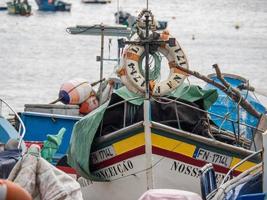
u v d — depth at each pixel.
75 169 25.25
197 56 97.31
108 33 34.03
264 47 117.38
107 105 24.41
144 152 23.25
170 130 23.14
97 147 24.23
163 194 16.86
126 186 24.02
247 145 25.97
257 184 20.61
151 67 24.80
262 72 76.25
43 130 31.88
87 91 33.69
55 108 33.03
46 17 172.88
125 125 24.17
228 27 172.62
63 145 31.47
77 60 81.19
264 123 25.27
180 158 23.38
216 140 23.83
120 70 24.28
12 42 109.50
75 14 186.00
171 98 24.66
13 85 61.41
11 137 26.30
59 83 63.94
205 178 20.39
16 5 170.25
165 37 24.41
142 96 24.25
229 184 20.02
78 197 16.30
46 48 97.31
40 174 16.31
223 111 28.72
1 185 12.48
